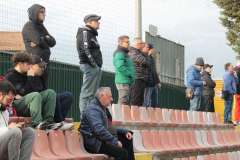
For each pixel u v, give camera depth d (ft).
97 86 52.11
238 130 90.89
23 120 36.65
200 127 79.20
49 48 47.62
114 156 46.47
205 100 81.00
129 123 59.11
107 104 46.85
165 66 90.48
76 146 46.26
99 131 45.80
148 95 68.23
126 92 58.80
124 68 58.29
